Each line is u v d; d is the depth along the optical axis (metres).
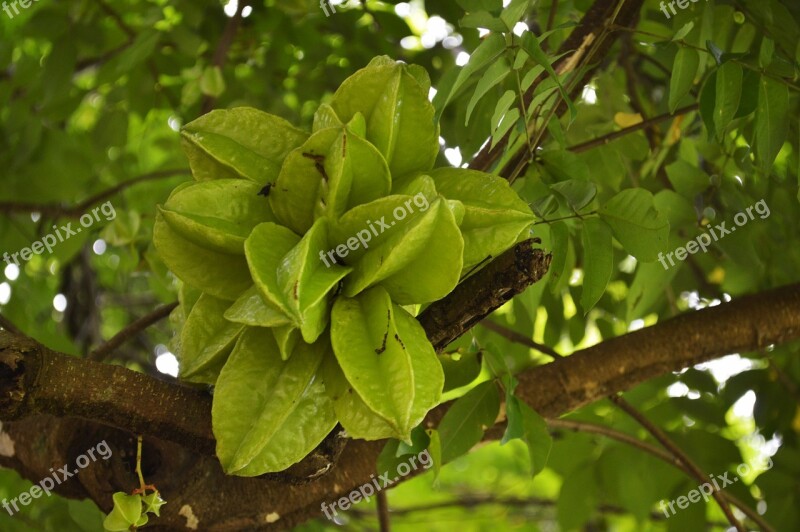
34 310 5.11
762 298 3.12
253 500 2.64
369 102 2.12
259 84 4.88
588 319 4.66
